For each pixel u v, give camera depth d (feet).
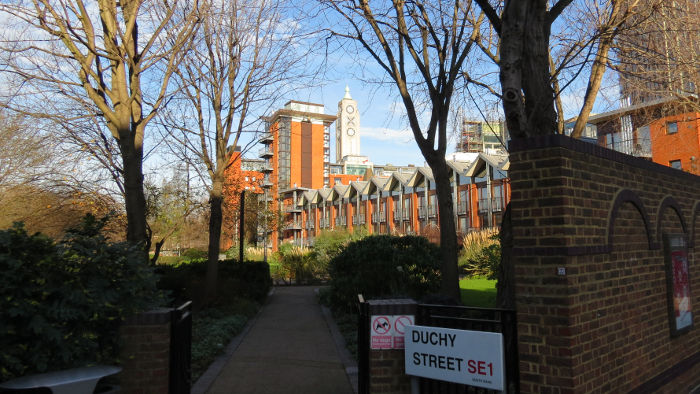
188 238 118.21
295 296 63.72
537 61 20.38
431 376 14.66
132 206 29.66
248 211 120.88
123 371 15.08
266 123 50.16
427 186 152.66
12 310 12.33
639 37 31.76
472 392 15.52
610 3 31.35
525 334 13.35
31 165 42.68
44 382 11.69
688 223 22.49
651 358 17.17
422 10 28.63
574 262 13.12
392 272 38.78
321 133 254.88
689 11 32.68
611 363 14.52
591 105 30.37
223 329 32.68
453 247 28.27
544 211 13.24
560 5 21.71
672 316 18.90
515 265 13.70
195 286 43.45
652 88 36.55
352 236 86.69
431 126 29.40
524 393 13.20
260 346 30.01
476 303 38.91
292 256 93.40
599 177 14.92
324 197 216.95
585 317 13.34
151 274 16.42
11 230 13.02
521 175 13.71
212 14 36.50
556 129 21.30
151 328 15.39
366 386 16.28
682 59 33.35
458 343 14.21
